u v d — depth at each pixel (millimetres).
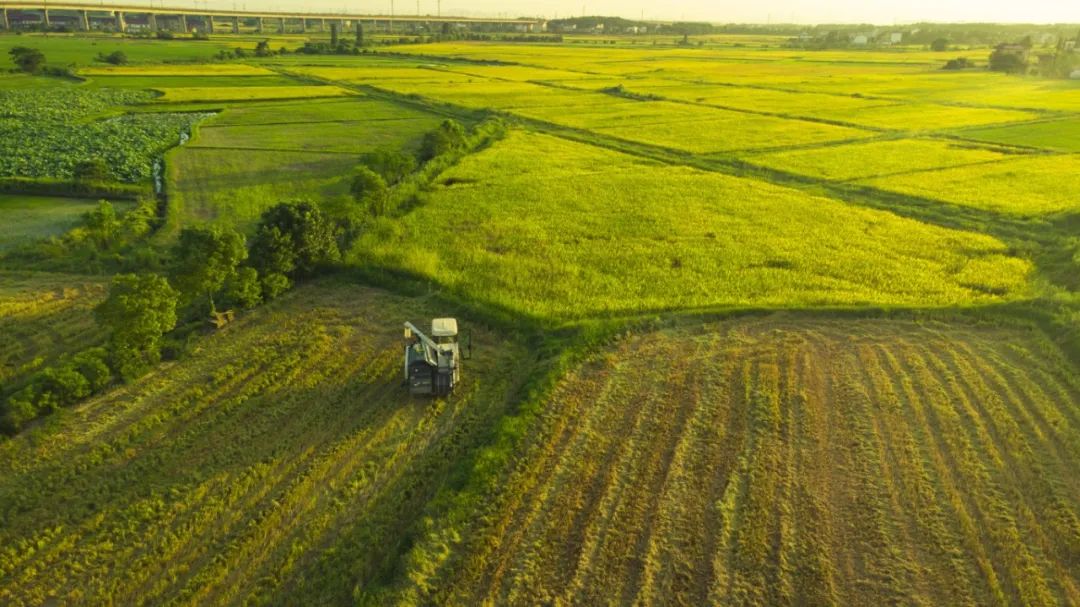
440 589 13773
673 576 13992
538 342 24234
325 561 14539
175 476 17188
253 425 19312
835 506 15969
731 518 15531
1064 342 23703
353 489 16672
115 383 21469
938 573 14109
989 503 16016
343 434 18922
